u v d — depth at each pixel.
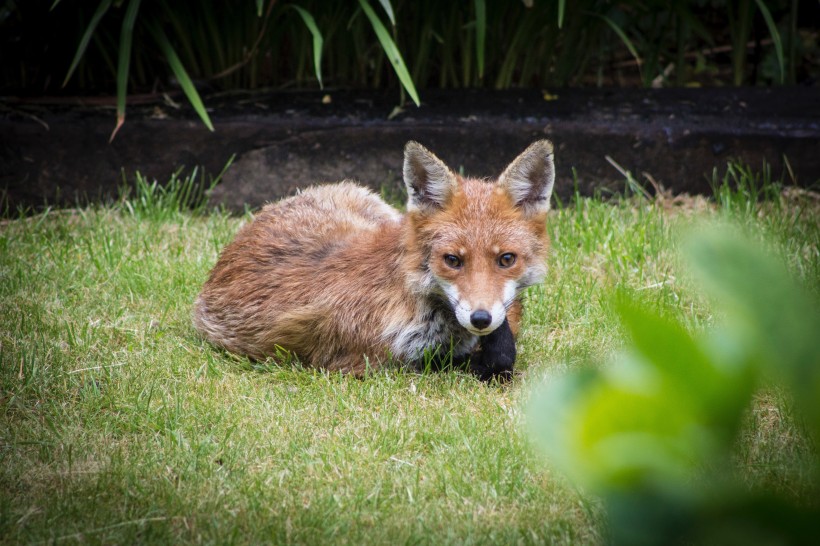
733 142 13.16
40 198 12.87
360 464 6.57
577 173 13.27
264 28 13.62
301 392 7.89
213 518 5.72
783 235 11.07
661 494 1.79
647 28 17.00
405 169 8.05
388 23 14.84
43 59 14.38
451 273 7.83
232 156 13.06
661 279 10.41
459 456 6.64
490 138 13.15
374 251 8.55
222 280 9.25
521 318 9.20
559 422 1.75
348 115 13.48
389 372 8.20
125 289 10.05
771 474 5.99
